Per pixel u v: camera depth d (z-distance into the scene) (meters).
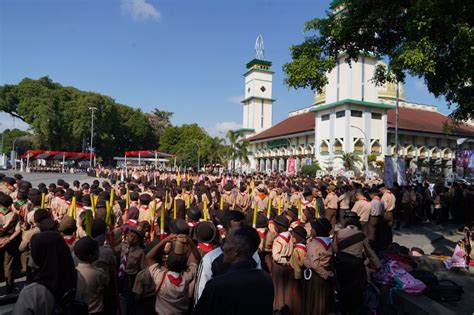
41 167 60.34
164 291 4.41
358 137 42.56
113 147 78.69
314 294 5.58
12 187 10.74
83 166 66.31
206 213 9.44
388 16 8.50
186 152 66.50
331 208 13.79
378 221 10.93
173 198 11.37
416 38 7.97
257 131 71.88
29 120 64.19
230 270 2.95
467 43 7.24
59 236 3.65
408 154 47.84
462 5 7.49
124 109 80.12
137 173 32.22
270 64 72.94
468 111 11.96
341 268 5.90
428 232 15.15
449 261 8.85
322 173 40.56
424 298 5.94
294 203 13.59
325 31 9.77
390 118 48.47
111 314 5.28
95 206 7.87
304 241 5.92
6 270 6.89
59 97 66.62
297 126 55.56
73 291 3.71
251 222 7.21
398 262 6.91
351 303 5.84
